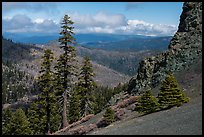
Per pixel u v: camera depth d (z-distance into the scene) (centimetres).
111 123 4034
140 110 3878
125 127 3247
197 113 2958
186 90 4434
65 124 4928
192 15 6262
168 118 3102
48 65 4688
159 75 5688
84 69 5675
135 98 4934
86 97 5684
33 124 5731
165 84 3800
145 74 6162
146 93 3881
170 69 5541
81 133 4041
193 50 5444
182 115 3050
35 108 5422
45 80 4703
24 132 5503
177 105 3666
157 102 3859
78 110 6475
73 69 4778
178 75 5162
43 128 5362
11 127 5525
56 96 4847
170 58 5756
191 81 4641
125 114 4262
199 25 5925
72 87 4962
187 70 5088
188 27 6159
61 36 4625
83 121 5000
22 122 5569
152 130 2784
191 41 5700
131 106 4553
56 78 4753
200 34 5700
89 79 5728
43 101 4794
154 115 3509
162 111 3628
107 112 4106
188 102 3731
